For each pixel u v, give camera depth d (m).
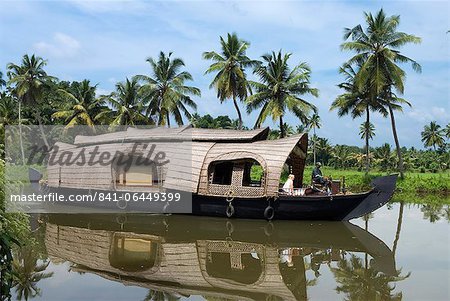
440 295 7.34
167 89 31.62
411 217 16.00
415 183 26.92
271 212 13.87
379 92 27.42
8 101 38.38
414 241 11.63
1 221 5.05
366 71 27.23
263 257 10.04
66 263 9.44
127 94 34.47
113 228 13.34
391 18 27.39
